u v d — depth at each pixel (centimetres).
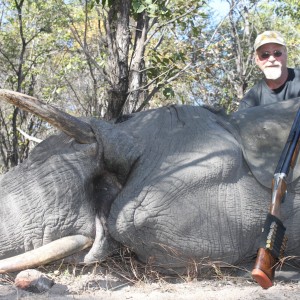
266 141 240
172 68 454
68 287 219
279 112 249
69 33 826
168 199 227
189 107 254
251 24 936
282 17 975
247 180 234
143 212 227
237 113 255
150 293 217
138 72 440
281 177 213
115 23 438
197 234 228
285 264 245
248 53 866
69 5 829
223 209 229
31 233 229
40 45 870
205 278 240
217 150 233
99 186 240
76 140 239
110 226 231
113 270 238
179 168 230
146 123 250
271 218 202
